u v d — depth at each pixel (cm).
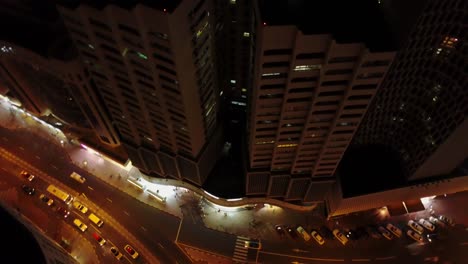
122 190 14950
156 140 12194
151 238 13888
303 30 7256
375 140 12912
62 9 8506
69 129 15400
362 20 7569
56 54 11231
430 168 11844
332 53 7556
